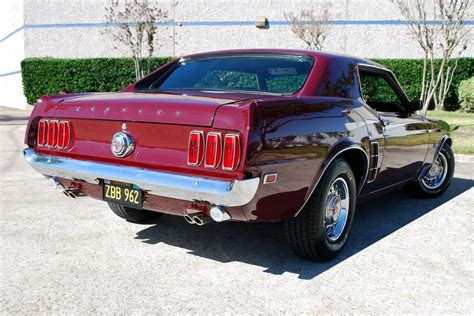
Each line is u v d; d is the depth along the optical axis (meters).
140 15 19.62
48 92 21.55
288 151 3.33
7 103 26.23
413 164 5.33
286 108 3.40
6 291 3.32
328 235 3.97
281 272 3.74
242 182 3.05
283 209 3.46
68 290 3.35
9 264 3.79
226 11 21.45
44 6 22.81
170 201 3.45
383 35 20.20
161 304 3.17
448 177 6.29
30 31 23.11
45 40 23.03
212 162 3.12
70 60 21.16
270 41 21.30
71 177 3.87
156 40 20.86
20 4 23.48
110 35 22.28
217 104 3.23
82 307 3.11
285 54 4.30
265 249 4.24
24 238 4.39
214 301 3.23
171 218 5.12
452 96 18.67
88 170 3.67
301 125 3.47
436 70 18.59
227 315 3.04
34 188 6.43
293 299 3.28
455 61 17.95
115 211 4.80
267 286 3.48
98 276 3.59
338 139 3.80
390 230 4.87
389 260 4.04
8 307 3.09
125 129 3.54
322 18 20.05
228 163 3.08
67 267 3.75
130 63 21.00
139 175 3.42
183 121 3.25
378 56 20.34
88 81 21.17
